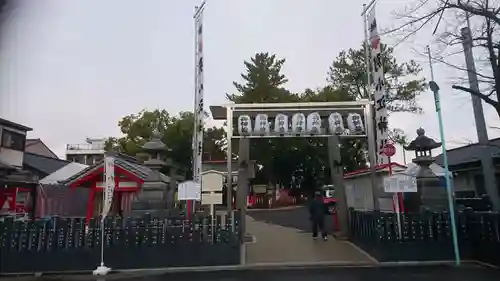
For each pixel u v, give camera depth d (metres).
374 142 13.37
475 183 18.86
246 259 10.70
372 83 13.20
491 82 9.31
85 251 9.90
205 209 15.35
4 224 9.88
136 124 36.22
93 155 51.75
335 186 14.09
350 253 11.28
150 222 10.23
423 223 10.16
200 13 12.52
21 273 9.68
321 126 13.64
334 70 34.12
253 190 39.56
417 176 12.53
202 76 12.20
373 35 12.61
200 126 11.88
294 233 15.79
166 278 8.85
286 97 34.06
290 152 34.38
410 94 30.75
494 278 7.98
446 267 9.29
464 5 8.41
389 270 9.14
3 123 20.83
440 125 10.02
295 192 38.34
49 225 9.98
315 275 8.80
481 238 9.68
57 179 22.23
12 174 18.19
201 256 10.14
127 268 9.92
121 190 12.56
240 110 13.76
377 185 13.52
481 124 10.70
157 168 17.09
